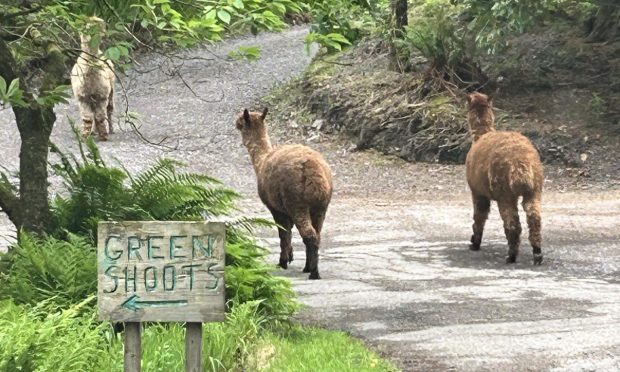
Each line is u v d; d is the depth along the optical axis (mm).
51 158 18312
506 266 10773
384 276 10172
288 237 10539
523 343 7223
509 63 20938
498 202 11102
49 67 7500
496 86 20656
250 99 24188
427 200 16531
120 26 5922
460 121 19797
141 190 7555
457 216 14664
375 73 22406
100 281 4312
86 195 7488
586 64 20688
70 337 5176
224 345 5871
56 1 6531
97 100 20547
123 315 4320
